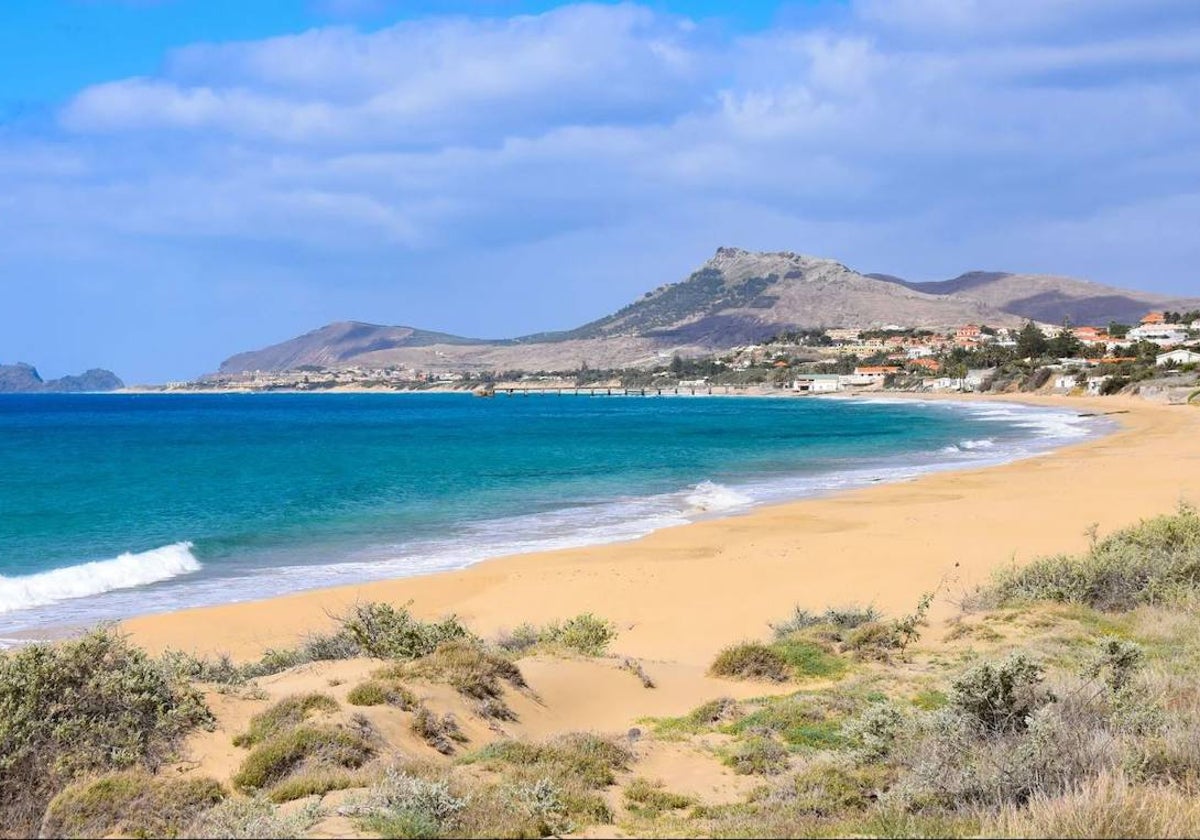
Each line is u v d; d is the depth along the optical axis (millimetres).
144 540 29938
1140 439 63625
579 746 9617
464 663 11828
